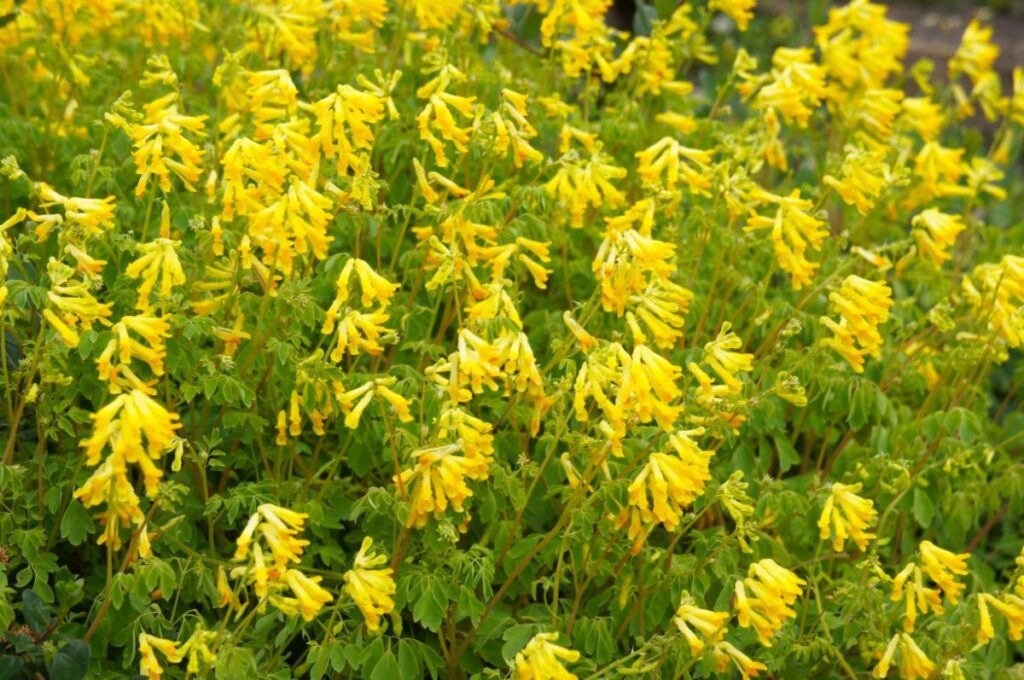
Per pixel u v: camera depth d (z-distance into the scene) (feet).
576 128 2.55
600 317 2.40
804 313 2.44
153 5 2.55
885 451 2.45
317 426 2.14
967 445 2.43
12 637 2.06
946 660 2.23
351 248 2.46
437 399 2.10
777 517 2.34
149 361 1.99
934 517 2.58
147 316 2.03
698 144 2.65
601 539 2.21
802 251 2.26
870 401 2.37
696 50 2.77
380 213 2.25
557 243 2.39
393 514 2.15
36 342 2.07
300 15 2.41
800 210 2.26
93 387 2.16
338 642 2.11
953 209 3.10
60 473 2.17
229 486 2.30
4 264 2.03
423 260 2.31
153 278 2.03
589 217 2.53
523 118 2.21
